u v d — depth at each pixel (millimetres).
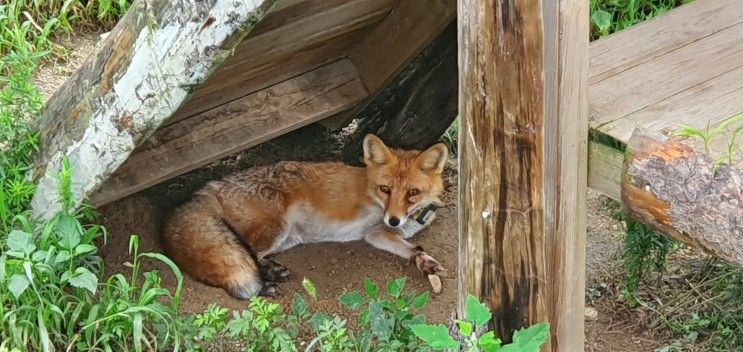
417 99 3129
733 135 2260
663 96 2439
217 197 2977
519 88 2246
